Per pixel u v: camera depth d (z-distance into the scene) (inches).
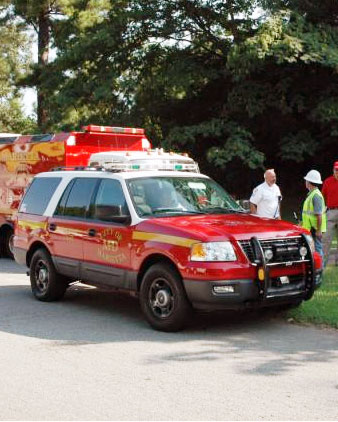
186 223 306.3
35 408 201.3
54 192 389.1
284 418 190.2
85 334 301.9
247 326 313.7
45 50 1278.3
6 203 597.0
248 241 293.7
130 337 294.8
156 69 987.9
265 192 426.9
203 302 286.8
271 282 295.3
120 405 202.7
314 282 311.6
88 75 960.3
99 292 419.5
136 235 316.2
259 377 230.5
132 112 987.9
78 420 190.4
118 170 354.9
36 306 374.0
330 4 882.1
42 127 1038.4
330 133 870.4
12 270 538.6
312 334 296.2
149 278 307.0
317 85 863.7
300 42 767.7
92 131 534.6
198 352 266.7
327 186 465.7
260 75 860.6
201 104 1017.5
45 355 264.4
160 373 236.8
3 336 298.7
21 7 1224.8
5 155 593.6
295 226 319.3
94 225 344.5
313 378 229.0
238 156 836.6
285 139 884.6
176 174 359.3
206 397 209.2
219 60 968.3
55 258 375.9
